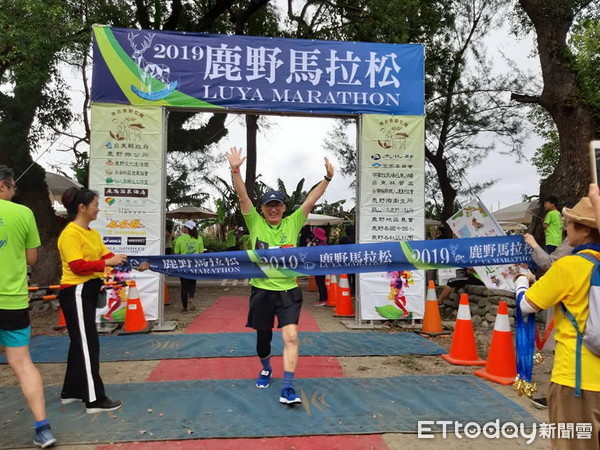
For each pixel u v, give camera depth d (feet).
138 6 43.91
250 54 24.50
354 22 47.14
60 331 23.04
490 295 25.39
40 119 35.09
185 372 16.57
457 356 18.03
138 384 15.10
